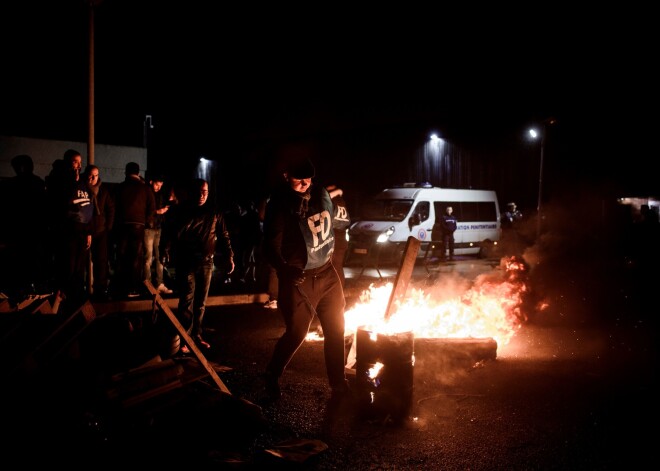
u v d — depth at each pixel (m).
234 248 13.35
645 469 3.83
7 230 8.77
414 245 5.49
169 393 4.39
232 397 4.50
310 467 3.82
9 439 3.71
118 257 9.96
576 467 3.86
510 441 4.26
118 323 5.51
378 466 3.85
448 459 3.96
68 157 8.28
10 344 4.41
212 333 7.84
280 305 4.98
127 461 3.70
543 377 5.86
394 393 4.55
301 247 4.85
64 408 4.00
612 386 5.58
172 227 6.50
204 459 3.75
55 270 8.41
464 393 5.34
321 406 4.96
